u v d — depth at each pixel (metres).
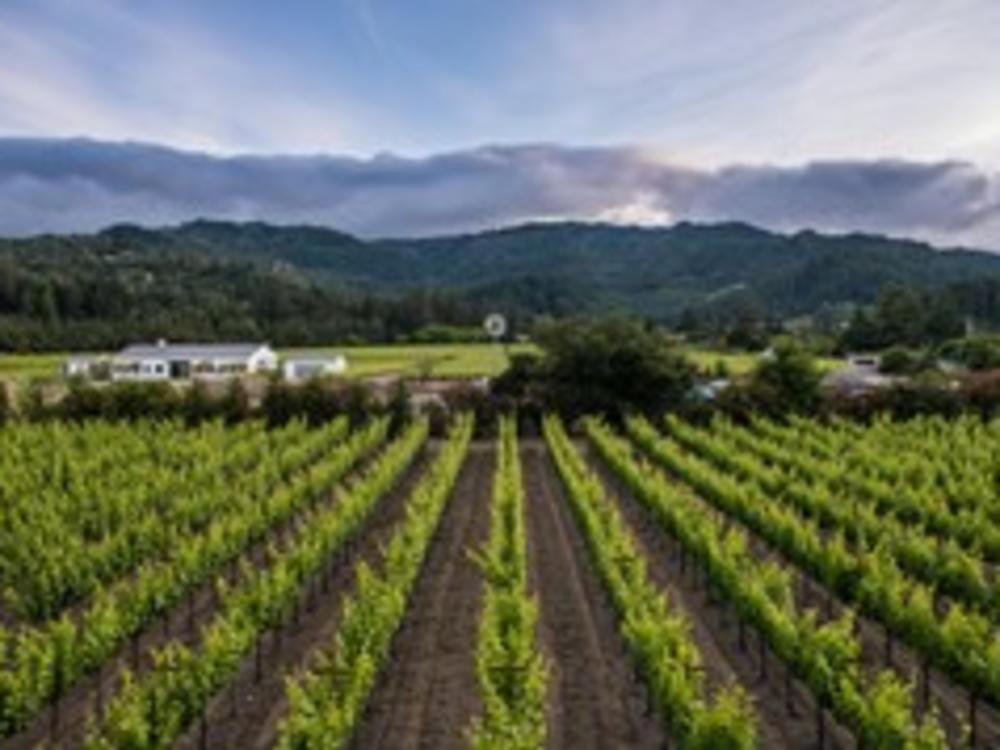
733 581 24.22
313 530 30.25
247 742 18.89
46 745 18.88
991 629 21.38
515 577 24.62
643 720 19.73
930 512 32.72
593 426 56.44
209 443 49.34
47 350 128.50
